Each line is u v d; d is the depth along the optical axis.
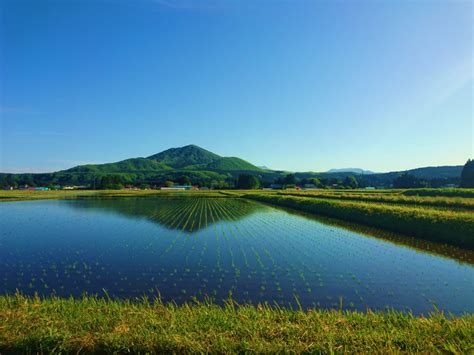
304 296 10.19
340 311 7.52
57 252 16.86
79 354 5.45
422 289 10.86
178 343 5.49
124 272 12.97
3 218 32.94
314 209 39.22
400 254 16.16
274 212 39.78
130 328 6.05
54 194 86.56
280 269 13.38
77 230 24.61
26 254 16.41
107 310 7.26
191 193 98.62
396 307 9.30
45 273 12.86
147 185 163.25
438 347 5.37
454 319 6.77
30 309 7.25
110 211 40.44
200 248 17.75
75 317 6.66
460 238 18.09
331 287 11.06
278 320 6.68
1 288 11.07
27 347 5.50
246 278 12.10
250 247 18.02
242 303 9.59
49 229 25.16
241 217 33.72
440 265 13.98
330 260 14.90
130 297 10.13
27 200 63.91
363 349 5.28
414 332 5.86
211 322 6.38
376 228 25.11
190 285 11.30
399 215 24.11
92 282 11.68
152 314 6.84
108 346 5.51
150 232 23.56
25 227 26.33
